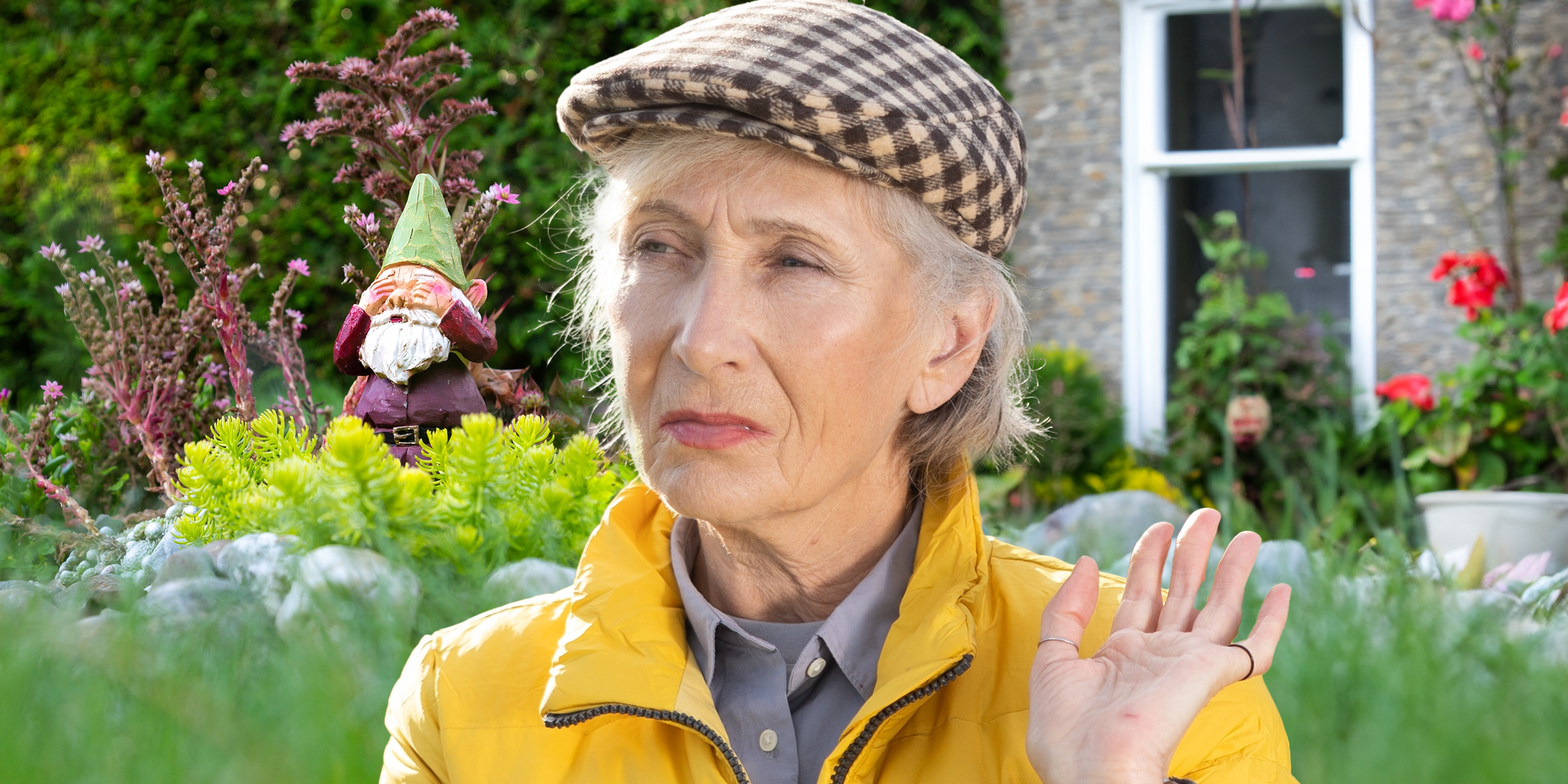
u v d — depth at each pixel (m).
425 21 2.72
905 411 1.12
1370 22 5.54
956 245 1.04
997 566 1.11
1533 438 4.61
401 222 2.45
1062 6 5.75
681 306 1.02
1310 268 5.70
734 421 1.00
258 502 2.10
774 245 1.01
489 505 2.10
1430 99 5.46
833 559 1.13
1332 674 1.61
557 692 1.01
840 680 1.08
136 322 2.87
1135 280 5.73
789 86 0.94
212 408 2.96
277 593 1.77
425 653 1.16
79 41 4.98
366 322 2.42
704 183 1.00
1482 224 5.38
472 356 2.44
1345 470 4.84
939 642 0.97
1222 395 5.33
